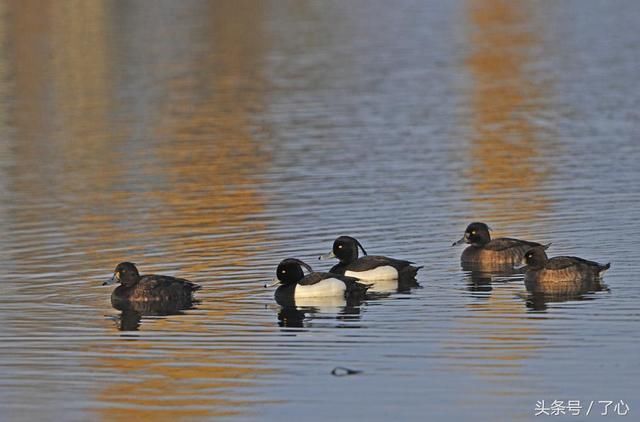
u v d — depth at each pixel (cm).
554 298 2505
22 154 4394
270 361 2139
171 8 8556
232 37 7469
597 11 8844
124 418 1898
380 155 4253
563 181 3744
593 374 2019
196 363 2142
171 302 2559
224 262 2883
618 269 2717
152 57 6688
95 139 4644
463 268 2800
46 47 6875
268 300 2561
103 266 2869
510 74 6231
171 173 4006
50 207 3534
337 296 2572
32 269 2853
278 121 4984
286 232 3173
